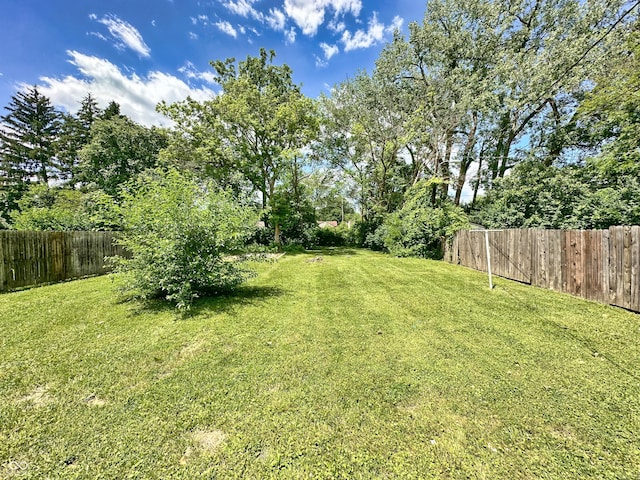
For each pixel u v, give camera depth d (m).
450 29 14.52
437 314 4.25
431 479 1.54
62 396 2.24
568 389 2.35
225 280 5.03
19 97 26.48
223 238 4.71
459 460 1.66
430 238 11.50
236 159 14.81
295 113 14.38
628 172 7.22
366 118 15.35
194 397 2.24
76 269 7.46
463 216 10.46
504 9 12.69
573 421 1.98
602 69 8.56
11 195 19.69
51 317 4.07
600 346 3.13
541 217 8.70
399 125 14.75
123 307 4.54
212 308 4.46
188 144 14.73
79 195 18.20
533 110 11.96
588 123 10.17
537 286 6.02
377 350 3.06
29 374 2.55
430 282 6.55
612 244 4.45
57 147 26.27
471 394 2.28
